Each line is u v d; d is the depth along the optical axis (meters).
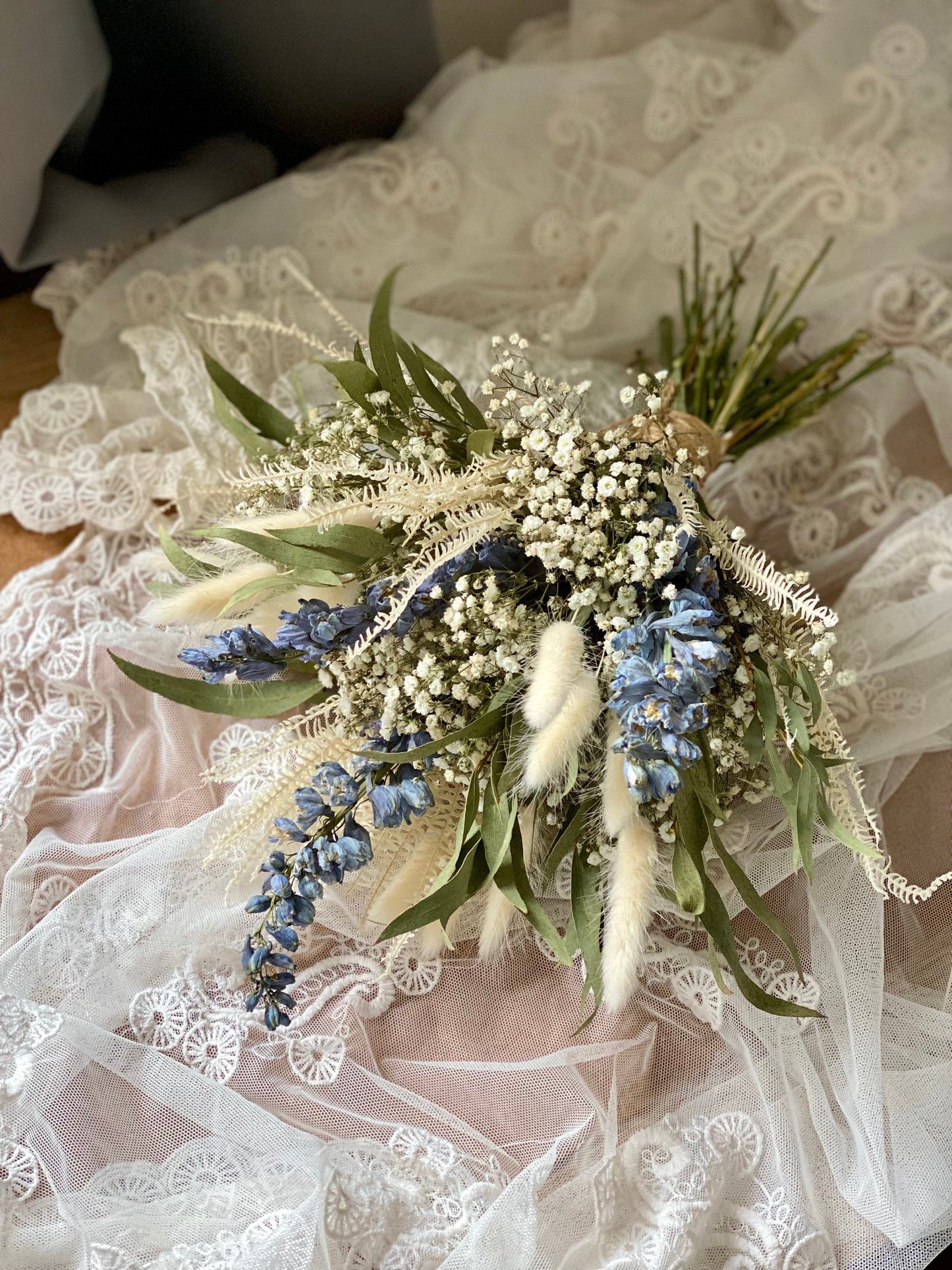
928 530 0.67
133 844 0.58
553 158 0.80
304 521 0.52
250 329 0.74
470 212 0.80
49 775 0.61
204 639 0.62
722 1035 0.56
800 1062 0.56
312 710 0.53
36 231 0.79
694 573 0.52
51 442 0.72
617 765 0.49
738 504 0.72
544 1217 0.52
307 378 0.71
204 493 0.61
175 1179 0.51
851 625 0.65
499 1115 0.54
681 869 0.51
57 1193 0.51
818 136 0.77
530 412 0.53
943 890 0.60
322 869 0.48
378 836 0.55
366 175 0.79
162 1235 0.50
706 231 0.79
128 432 0.71
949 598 0.65
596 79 0.79
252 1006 0.48
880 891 0.52
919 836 0.61
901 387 0.75
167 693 0.52
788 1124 0.55
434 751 0.49
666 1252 0.52
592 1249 0.52
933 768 0.63
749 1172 0.54
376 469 0.55
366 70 0.90
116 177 0.89
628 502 0.52
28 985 0.54
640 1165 0.54
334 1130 0.53
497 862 0.50
